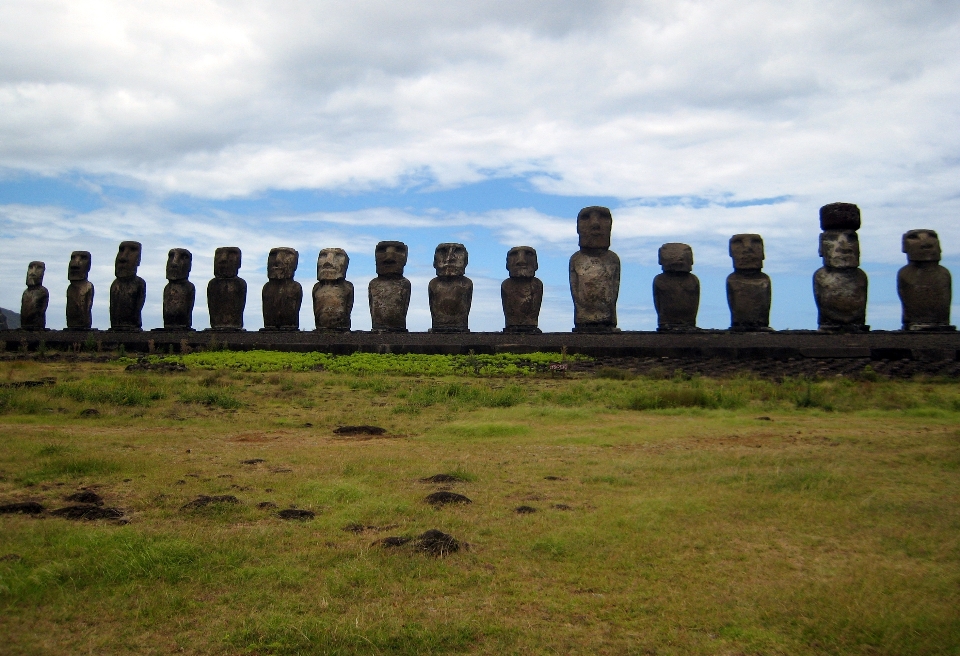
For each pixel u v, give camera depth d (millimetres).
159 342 37406
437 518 9328
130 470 11508
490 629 6531
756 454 12984
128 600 6887
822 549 8375
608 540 8625
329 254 37750
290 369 29438
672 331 34312
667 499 10125
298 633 6336
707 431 15906
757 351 30797
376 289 36875
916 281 32781
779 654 6203
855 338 30625
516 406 20094
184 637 6293
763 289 34406
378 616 6699
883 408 19688
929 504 9781
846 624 6516
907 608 6754
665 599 7172
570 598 7180
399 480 11328
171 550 7762
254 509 9562
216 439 14805
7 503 9625
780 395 21812
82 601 6840
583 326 35094
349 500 10109
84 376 25625
